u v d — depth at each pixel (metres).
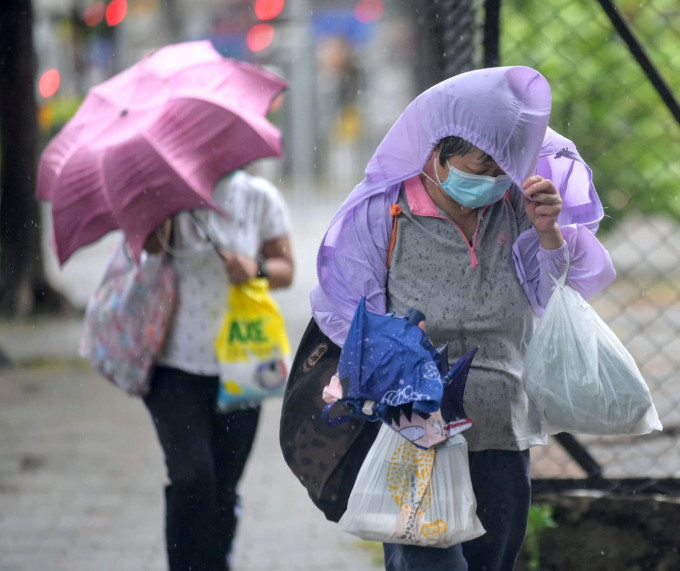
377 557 14.84
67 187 12.34
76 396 24.81
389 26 83.44
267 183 13.05
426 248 9.47
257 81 13.23
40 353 29.30
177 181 12.02
